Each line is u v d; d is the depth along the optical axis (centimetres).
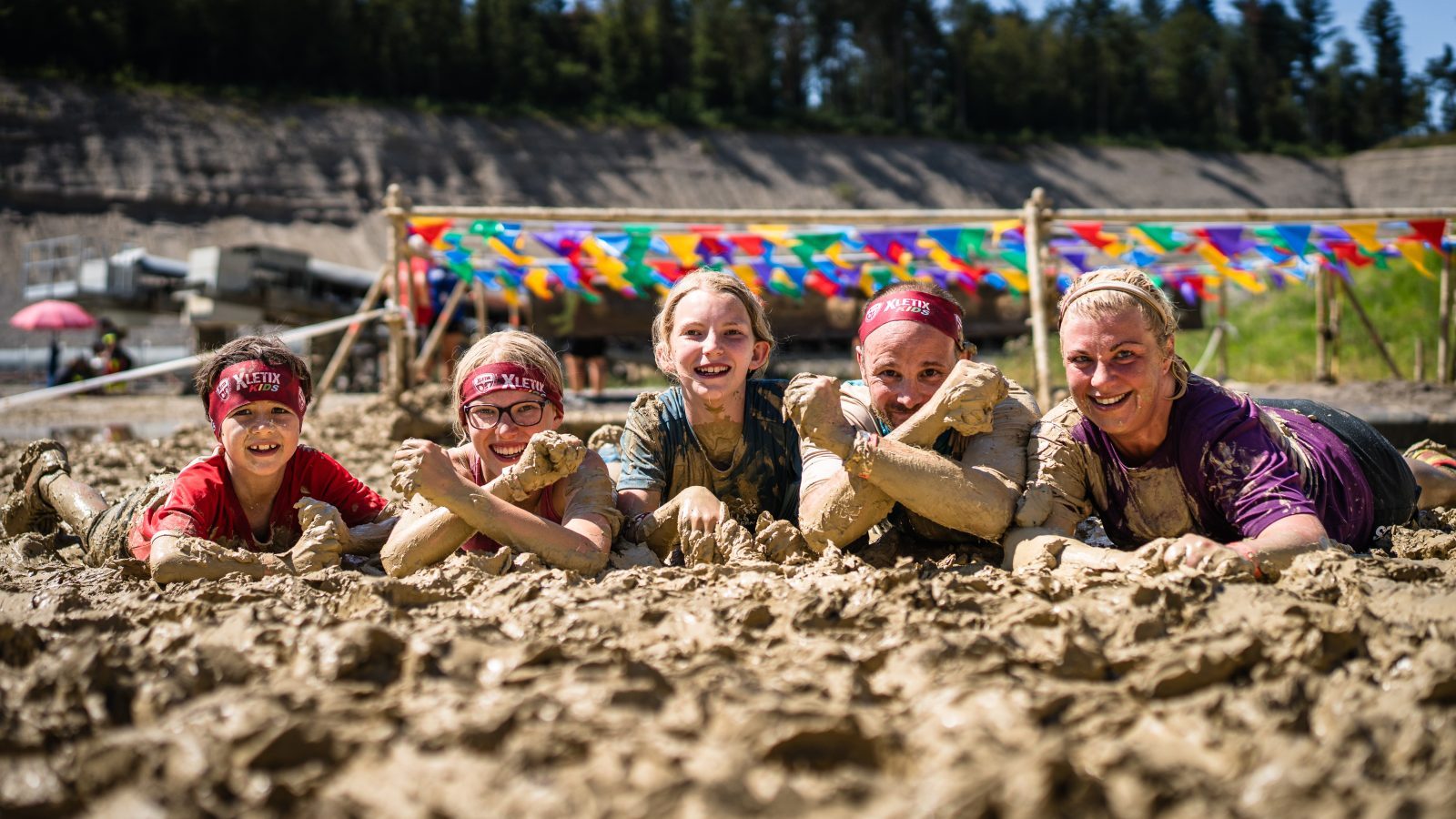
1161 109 9775
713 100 8188
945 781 152
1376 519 359
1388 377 1394
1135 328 306
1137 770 156
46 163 5428
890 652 212
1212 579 257
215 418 357
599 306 1295
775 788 151
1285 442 322
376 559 347
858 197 7362
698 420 364
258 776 160
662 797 149
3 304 4491
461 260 916
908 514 343
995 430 338
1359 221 905
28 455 438
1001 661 205
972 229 845
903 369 340
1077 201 7969
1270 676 202
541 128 7069
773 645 225
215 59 6888
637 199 6775
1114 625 230
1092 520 364
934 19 9625
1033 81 9469
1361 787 153
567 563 315
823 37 9681
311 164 6078
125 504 387
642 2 8800
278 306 2483
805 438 308
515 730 172
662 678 194
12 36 6194
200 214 5484
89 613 256
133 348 2836
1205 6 11156
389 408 883
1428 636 219
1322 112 10644
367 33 7412
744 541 321
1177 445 314
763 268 1102
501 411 349
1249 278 916
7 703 189
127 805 152
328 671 201
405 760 165
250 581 290
